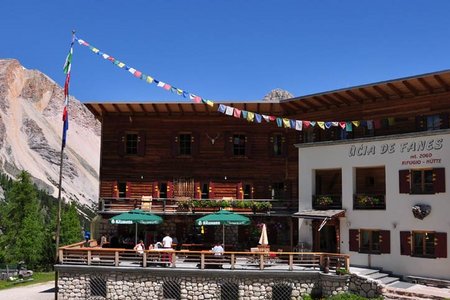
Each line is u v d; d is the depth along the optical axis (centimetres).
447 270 2548
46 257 5022
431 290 2411
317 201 3150
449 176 2586
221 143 3653
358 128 3198
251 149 3634
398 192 2783
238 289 2550
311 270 2573
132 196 3653
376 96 3122
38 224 5128
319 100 3294
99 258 2711
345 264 2519
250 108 3578
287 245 3459
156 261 2638
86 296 2638
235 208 3469
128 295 2605
